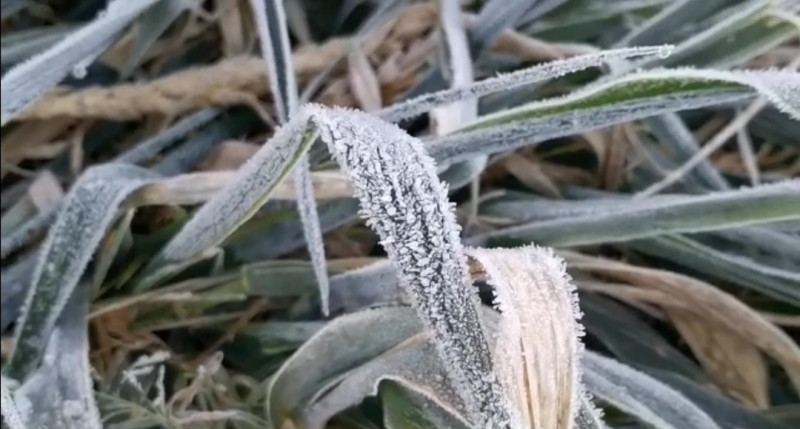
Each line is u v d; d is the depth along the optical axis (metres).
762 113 0.38
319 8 0.41
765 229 0.35
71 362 0.34
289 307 0.37
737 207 0.33
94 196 0.35
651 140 0.39
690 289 0.35
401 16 0.39
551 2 0.38
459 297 0.26
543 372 0.25
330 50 0.39
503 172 0.39
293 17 0.40
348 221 0.37
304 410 0.33
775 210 0.32
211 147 0.39
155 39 0.39
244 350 0.37
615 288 0.36
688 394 0.35
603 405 0.33
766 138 0.38
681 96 0.30
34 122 0.40
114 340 0.37
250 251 0.37
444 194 0.26
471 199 0.38
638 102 0.31
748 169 0.37
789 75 0.29
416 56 0.39
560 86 0.39
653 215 0.34
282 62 0.33
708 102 0.30
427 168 0.26
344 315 0.32
